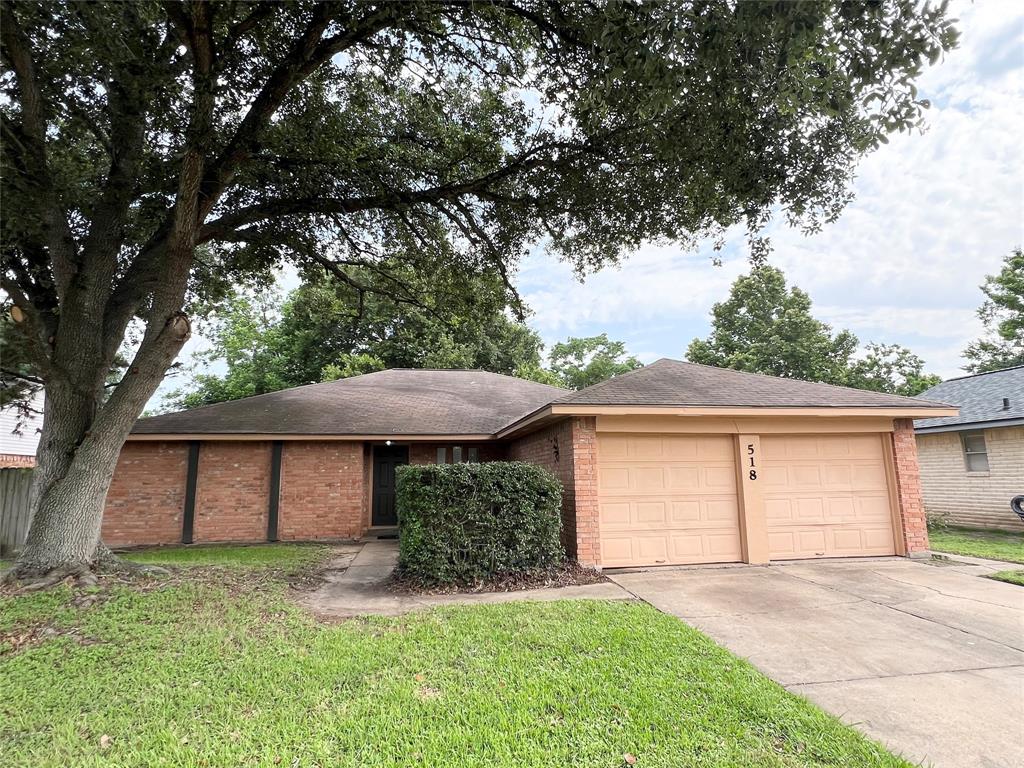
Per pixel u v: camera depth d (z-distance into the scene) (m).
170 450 12.28
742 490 8.52
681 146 6.24
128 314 8.02
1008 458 12.64
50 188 6.18
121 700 3.57
